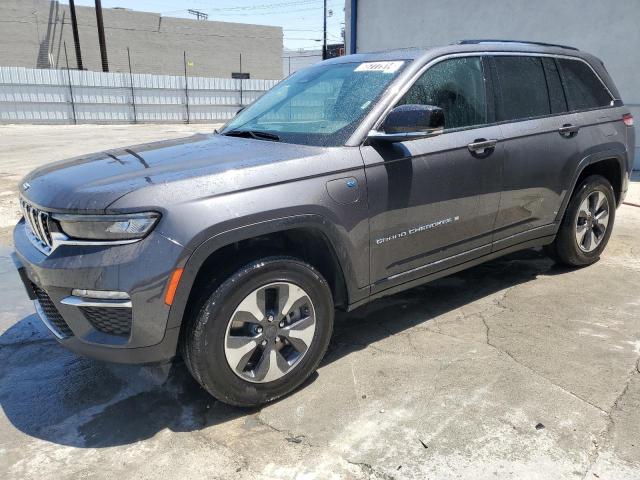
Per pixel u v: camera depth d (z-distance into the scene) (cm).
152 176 258
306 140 312
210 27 3903
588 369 312
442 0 1053
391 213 313
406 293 433
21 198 302
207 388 263
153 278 237
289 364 287
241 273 258
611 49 880
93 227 243
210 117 2769
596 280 452
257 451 251
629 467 234
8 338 372
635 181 847
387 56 363
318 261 307
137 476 237
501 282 453
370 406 282
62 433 269
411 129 288
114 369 328
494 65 385
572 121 426
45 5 3203
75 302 247
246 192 259
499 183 371
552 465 236
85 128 2261
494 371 313
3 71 2228
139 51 3653
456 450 247
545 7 932
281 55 4294
